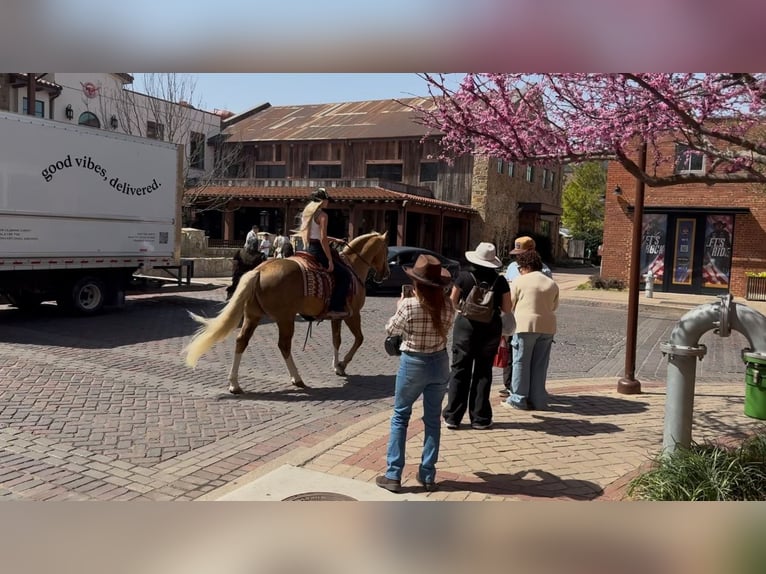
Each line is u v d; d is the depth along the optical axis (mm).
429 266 4285
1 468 4711
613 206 23219
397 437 4422
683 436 4609
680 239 22250
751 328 4285
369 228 33844
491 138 4965
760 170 5473
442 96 4953
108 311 13859
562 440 5598
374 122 37188
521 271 6660
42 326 11383
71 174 12430
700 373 9672
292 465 4871
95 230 12992
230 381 7172
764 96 4352
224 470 4863
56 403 6473
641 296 20703
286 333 7418
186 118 26703
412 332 4297
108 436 5543
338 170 36281
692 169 13812
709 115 4676
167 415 6246
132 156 13703
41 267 12008
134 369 8133
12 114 11289
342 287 7711
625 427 6059
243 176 37844
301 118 40625
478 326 5703
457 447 5355
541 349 6586
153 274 20328
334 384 7859
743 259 21250
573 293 21469
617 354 11125
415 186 33750
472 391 6004
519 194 39438
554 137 4906
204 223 36656
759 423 6160
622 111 4648
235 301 6734
